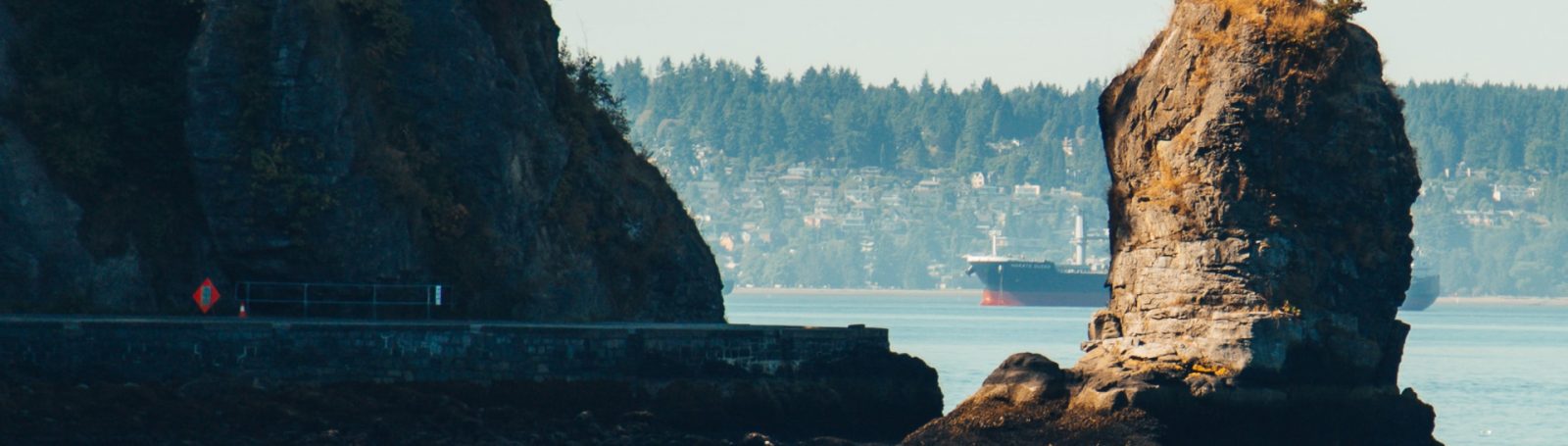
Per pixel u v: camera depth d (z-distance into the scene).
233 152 100.94
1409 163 99.69
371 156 103.69
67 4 105.69
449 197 106.94
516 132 110.31
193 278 101.38
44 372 85.62
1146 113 100.94
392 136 106.06
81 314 97.75
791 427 95.81
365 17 106.62
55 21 105.12
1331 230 97.31
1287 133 96.31
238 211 100.69
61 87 102.31
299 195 100.81
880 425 99.19
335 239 101.06
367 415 86.50
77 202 100.19
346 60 104.06
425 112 107.25
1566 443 129.38
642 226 120.69
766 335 96.38
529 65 116.69
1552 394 174.75
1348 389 97.06
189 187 103.06
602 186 119.12
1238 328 94.62
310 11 102.44
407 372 89.69
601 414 91.75
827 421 97.06
